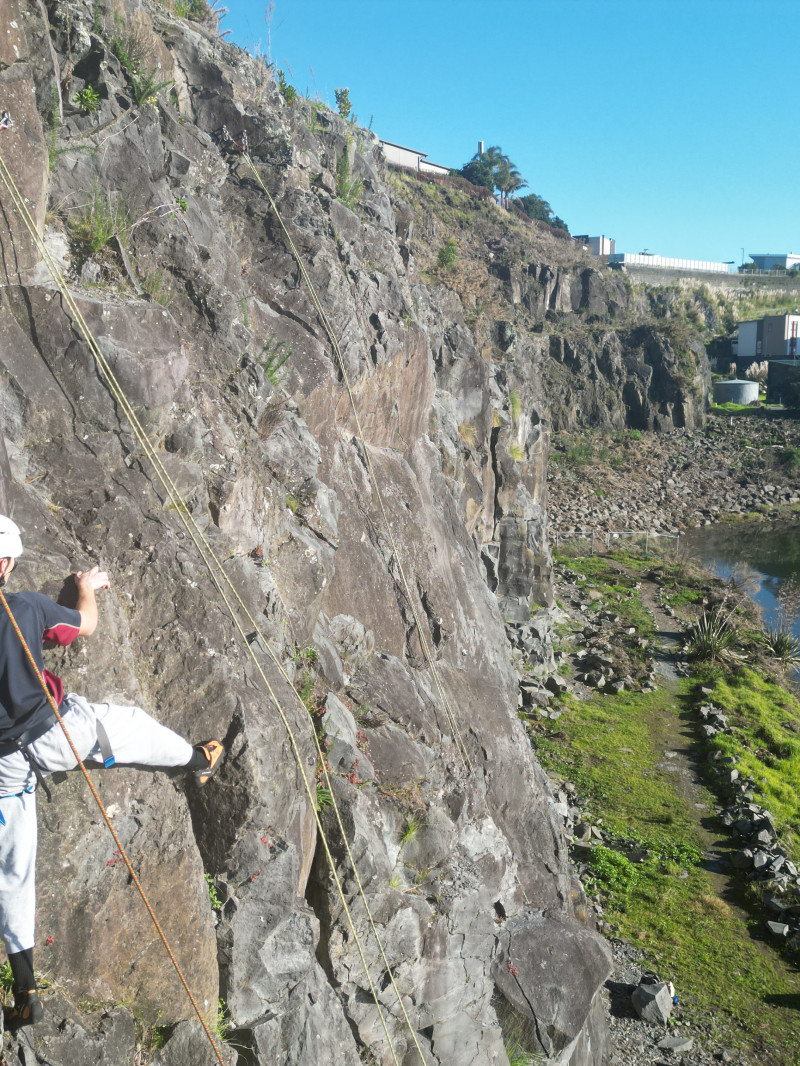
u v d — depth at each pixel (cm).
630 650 2931
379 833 662
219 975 504
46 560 443
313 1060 532
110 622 460
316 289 984
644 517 5672
